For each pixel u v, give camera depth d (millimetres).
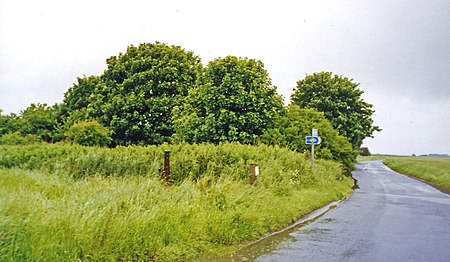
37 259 5477
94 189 9086
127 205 7691
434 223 10984
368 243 8398
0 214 6066
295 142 24453
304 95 40500
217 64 24078
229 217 8695
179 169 15367
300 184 16766
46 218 6270
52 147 19359
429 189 22516
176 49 35375
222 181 12750
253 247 7887
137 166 16188
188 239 7430
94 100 35031
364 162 82125
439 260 7164
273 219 9969
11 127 34719
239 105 23125
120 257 6355
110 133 29641
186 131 23922
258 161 16812
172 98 32406
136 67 33750
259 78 24484
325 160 23844
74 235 6102
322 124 26375
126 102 32031
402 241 8648
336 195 17141
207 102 23328
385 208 13938
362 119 40500
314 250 7695
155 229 7172
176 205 8547
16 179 12047
